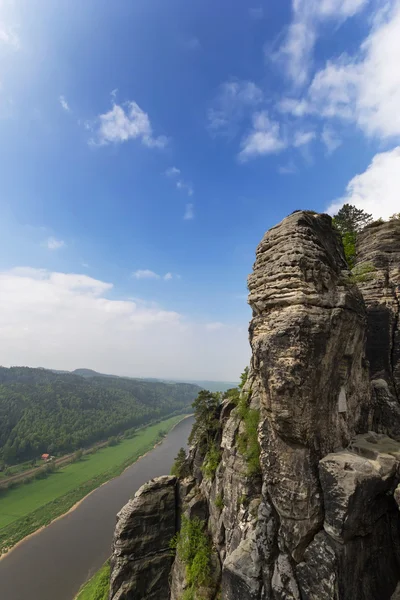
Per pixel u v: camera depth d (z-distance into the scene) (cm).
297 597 1547
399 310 2506
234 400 4109
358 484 1496
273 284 1834
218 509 3247
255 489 2561
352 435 1931
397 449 1809
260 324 1939
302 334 1653
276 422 1703
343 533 1482
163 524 3931
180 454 5356
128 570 3622
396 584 1656
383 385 2361
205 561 3070
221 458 3612
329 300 1797
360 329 2017
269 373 1723
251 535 2170
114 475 11300
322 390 1727
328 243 2205
